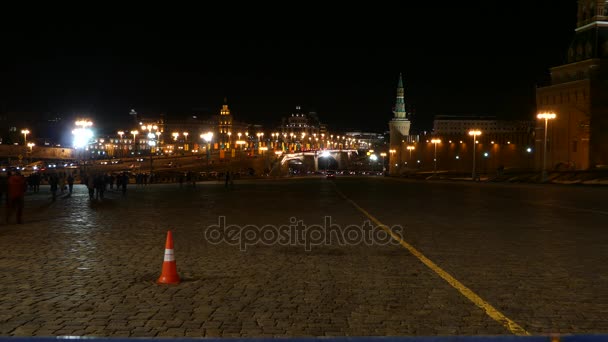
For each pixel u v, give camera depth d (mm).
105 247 11898
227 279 8477
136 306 6801
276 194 37156
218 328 5895
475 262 9906
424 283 8141
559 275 8695
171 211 22031
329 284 8094
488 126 198250
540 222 17031
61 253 11039
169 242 8289
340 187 51344
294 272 9031
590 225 16094
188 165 122188
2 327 5914
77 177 71438
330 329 5863
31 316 6348
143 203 27375
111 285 8023
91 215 20156
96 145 196750
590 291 7590
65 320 6184
